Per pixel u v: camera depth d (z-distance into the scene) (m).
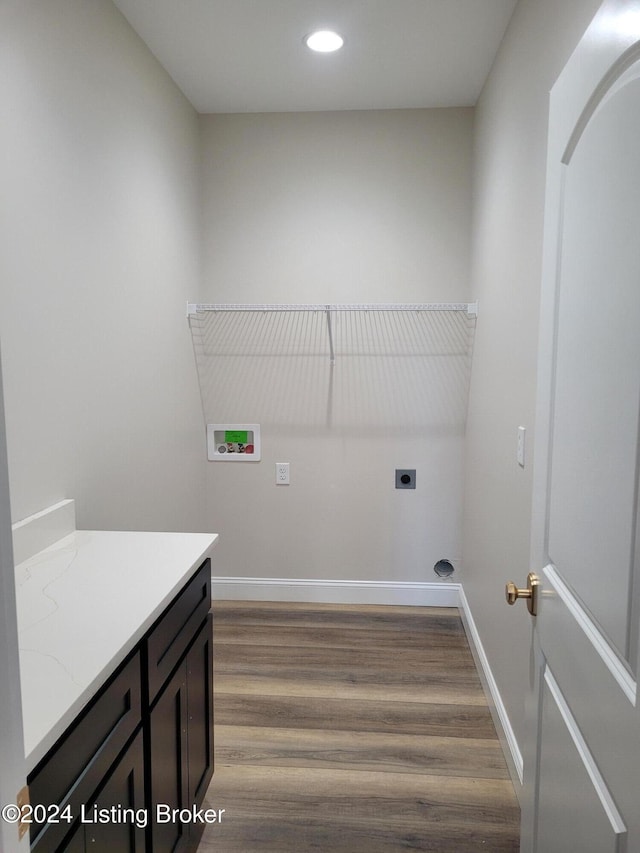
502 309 2.25
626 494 0.80
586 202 0.98
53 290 1.68
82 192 1.85
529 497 1.78
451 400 3.21
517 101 2.02
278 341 3.24
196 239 3.10
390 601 3.37
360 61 2.54
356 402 3.26
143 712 1.24
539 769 1.25
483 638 2.55
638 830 0.73
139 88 2.32
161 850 1.35
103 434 2.02
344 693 2.46
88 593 1.34
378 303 3.18
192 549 1.64
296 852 1.68
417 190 3.11
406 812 1.82
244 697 2.43
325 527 3.35
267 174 3.15
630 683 0.78
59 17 1.70
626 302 0.81
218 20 2.20
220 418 3.31
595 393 0.93
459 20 2.20
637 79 0.77
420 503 3.30
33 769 0.84
